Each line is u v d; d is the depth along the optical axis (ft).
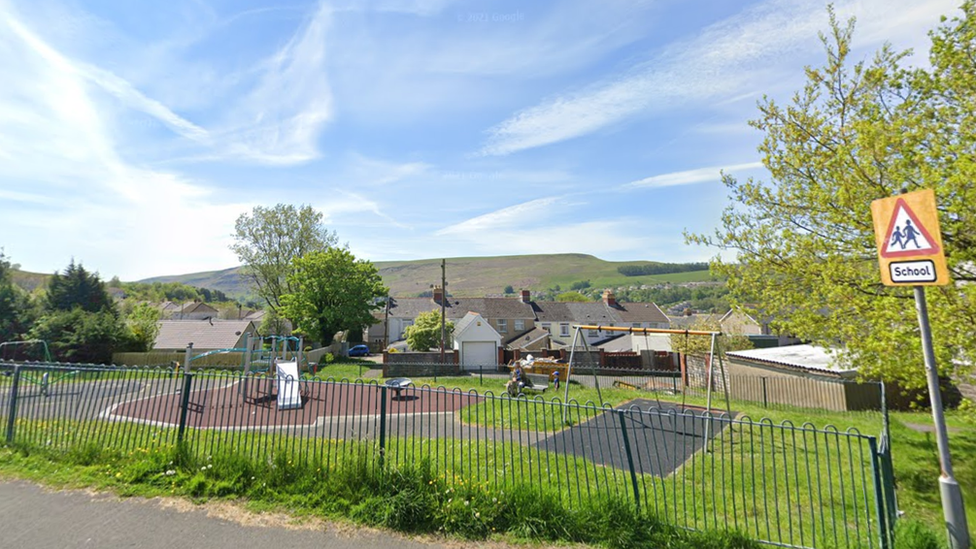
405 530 16.96
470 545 16.12
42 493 19.20
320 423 40.45
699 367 90.02
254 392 59.00
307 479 19.69
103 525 16.67
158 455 21.70
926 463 28.43
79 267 117.70
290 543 15.78
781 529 18.52
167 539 15.81
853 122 26.27
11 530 16.20
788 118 33.14
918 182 23.35
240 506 18.37
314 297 138.10
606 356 120.26
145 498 18.90
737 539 16.49
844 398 52.60
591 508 17.60
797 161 31.22
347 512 17.94
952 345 22.61
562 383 88.58
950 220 22.75
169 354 106.93
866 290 26.89
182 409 22.63
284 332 170.40
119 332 100.99
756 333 141.69
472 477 20.20
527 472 24.63
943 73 25.45
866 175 25.21
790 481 24.73
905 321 24.29
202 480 19.76
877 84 28.55
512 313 202.28
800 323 29.68
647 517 17.28
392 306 220.23
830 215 28.55
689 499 21.91
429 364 111.75
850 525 19.06
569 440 33.22
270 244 154.92
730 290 35.01
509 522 17.34
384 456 20.08
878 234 15.67
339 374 107.24
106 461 22.13
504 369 127.03
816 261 29.91
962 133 23.20
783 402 59.06
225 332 128.47
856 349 26.68
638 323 203.41
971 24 24.21
